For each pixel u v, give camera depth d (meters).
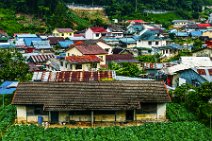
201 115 41.53
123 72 61.12
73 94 41.66
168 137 34.88
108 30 123.69
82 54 68.50
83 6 155.25
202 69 52.78
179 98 48.09
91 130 37.12
